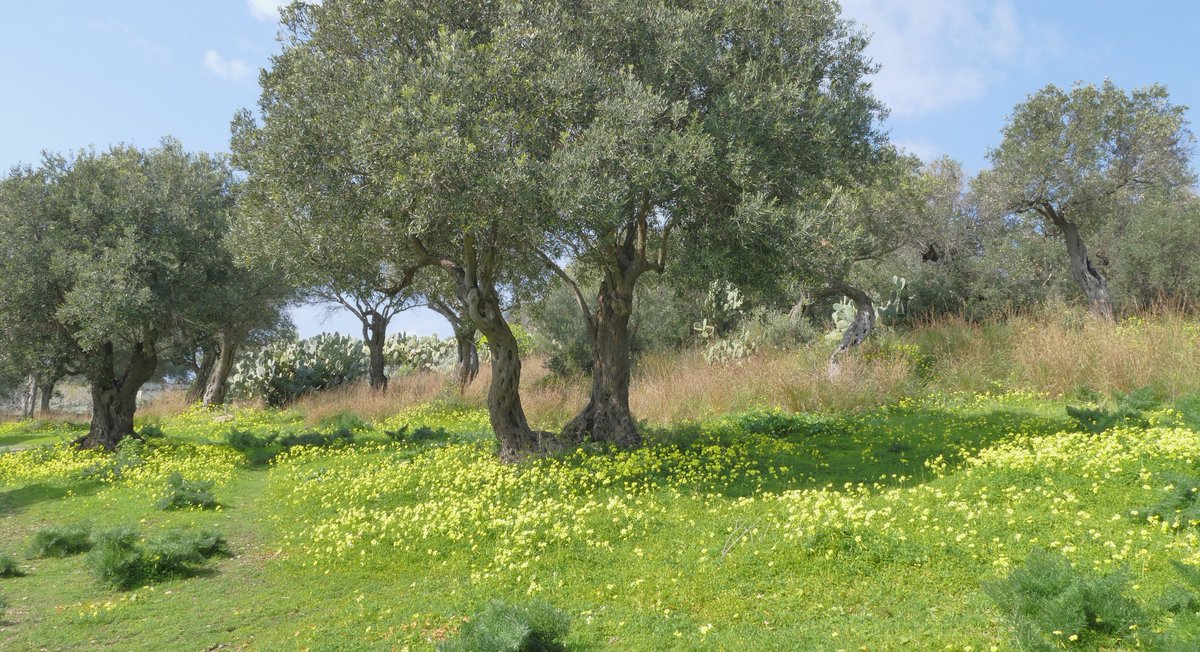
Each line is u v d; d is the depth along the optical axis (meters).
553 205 10.01
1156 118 21.89
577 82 10.47
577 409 19.28
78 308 15.54
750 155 10.69
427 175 9.74
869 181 13.53
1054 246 26.17
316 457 16.59
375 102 10.23
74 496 13.50
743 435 13.69
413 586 7.15
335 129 10.99
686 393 18.25
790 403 16.36
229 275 18.86
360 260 13.05
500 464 12.53
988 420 12.99
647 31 11.34
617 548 7.39
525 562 7.11
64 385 54.03
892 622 5.26
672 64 11.25
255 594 7.43
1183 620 4.43
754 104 10.72
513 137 10.51
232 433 19.62
